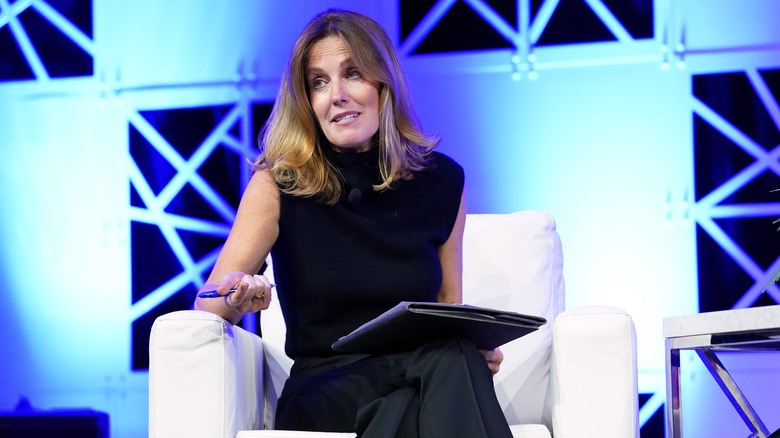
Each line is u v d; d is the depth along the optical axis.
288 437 5.09
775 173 9.63
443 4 10.34
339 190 6.15
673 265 9.70
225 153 10.57
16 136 10.80
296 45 6.27
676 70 9.90
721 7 9.89
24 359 10.57
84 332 10.54
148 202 10.61
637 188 9.83
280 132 6.29
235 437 5.25
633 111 9.92
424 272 6.20
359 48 6.18
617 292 9.74
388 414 4.79
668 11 9.95
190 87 10.70
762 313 5.04
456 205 6.67
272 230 6.12
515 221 7.71
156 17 10.80
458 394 4.84
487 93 10.18
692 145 9.80
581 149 9.95
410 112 6.59
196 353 5.22
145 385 10.44
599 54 10.03
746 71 9.80
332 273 6.03
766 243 9.59
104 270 10.59
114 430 10.41
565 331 5.38
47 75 10.85
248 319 10.17
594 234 9.83
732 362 9.54
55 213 10.69
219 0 10.75
